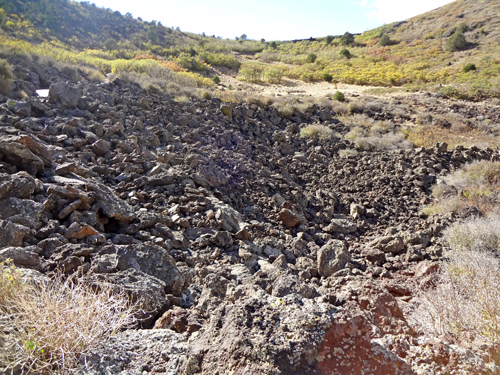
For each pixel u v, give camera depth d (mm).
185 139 11570
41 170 5984
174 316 3350
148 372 2371
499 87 25172
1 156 5652
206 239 6148
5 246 3980
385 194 11141
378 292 3164
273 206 8711
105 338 2566
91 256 4301
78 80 15164
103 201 5543
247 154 11906
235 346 2320
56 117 9461
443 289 3805
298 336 2375
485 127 19719
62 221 4895
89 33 41625
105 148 8578
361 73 33125
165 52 38938
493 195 9953
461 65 32781
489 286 3609
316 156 13492
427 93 25109
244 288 3682
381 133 17156
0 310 2328
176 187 7867
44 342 2264
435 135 17250
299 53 50031
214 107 15625
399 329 2803
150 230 5867
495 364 2311
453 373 2240
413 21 59469
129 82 15938
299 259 6289
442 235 7820
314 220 9039
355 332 2473
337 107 19875
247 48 50438
